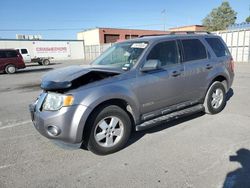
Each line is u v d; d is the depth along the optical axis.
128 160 3.56
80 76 3.62
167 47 4.55
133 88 3.91
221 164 3.32
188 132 4.52
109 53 4.90
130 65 4.09
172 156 3.61
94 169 3.35
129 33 50.78
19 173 3.31
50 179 3.14
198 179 3.00
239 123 4.90
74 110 3.40
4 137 4.66
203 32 5.71
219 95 5.53
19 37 41.66
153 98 4.22
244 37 20.66
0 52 18.11
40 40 38.91
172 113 4.66
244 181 2.92
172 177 3.06
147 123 4.20
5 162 3.63
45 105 3.59
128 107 4.02
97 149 3.66
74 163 3.54
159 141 4.17
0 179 3.17
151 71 4.18
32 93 9.58
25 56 28.62
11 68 18.41
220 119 5.18
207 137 4.25
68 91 3.47
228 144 3.93
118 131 3.85
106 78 3.77
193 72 4.83
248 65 17.55
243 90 8.24
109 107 3.71
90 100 3.46
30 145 4.24
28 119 5.87
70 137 3.44
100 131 3.70
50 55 40.34
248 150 3.70
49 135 3.52
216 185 2.86
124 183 2.98
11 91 10.30
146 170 3.26
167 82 4.37
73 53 43.00
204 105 5.35
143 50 4.23
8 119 5.92
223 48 5.75
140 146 4.01
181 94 4.70
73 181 3.08
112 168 3.36
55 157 3.75
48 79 3.71
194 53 5.00
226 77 5.61
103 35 48.72
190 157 3.56
